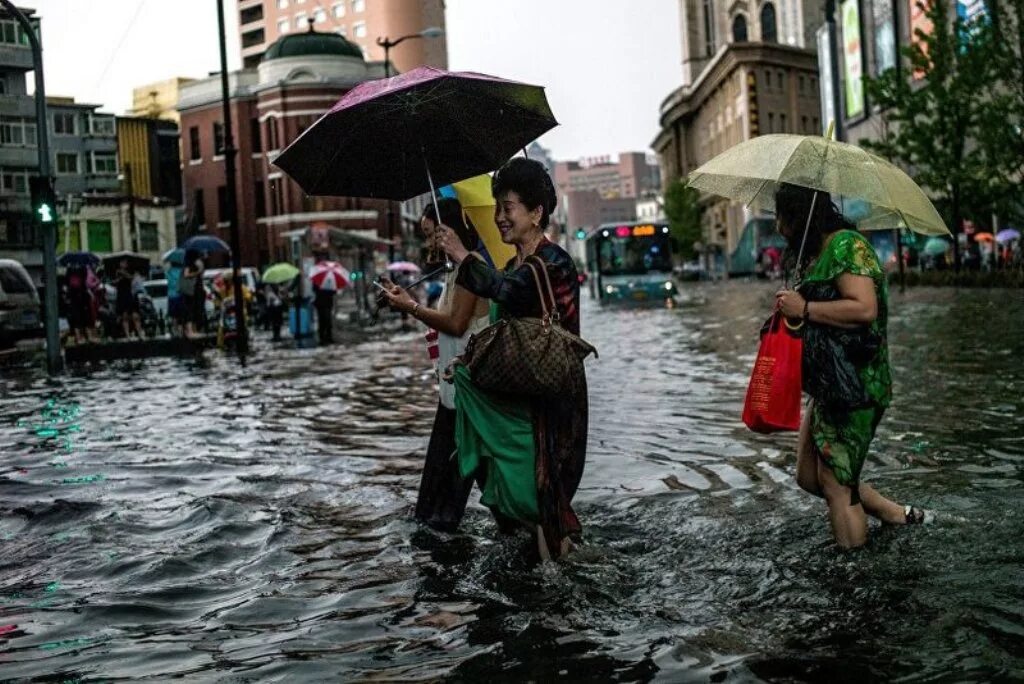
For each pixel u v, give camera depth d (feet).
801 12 299.79
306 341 76.02
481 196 16.75
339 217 205.46
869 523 14.69
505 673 9.86
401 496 18.48
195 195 222.69
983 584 11.80
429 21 329.52
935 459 19.20
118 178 198.80
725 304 106.73
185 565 14.16
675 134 388.98
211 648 10.90
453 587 12.72
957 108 105.91
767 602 11.57
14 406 36.76
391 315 120.47
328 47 206.08
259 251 214.90
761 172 13.65
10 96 182.80
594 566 13.24
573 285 13.25
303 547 15.01
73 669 10.37
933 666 9.57
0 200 180.04
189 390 40.83
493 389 12.97
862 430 13.41
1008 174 102.73
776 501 16.57
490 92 14.29
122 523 16.71
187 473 21.39
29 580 13.66
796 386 13.34
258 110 213.66
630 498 17.31
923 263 152.87
